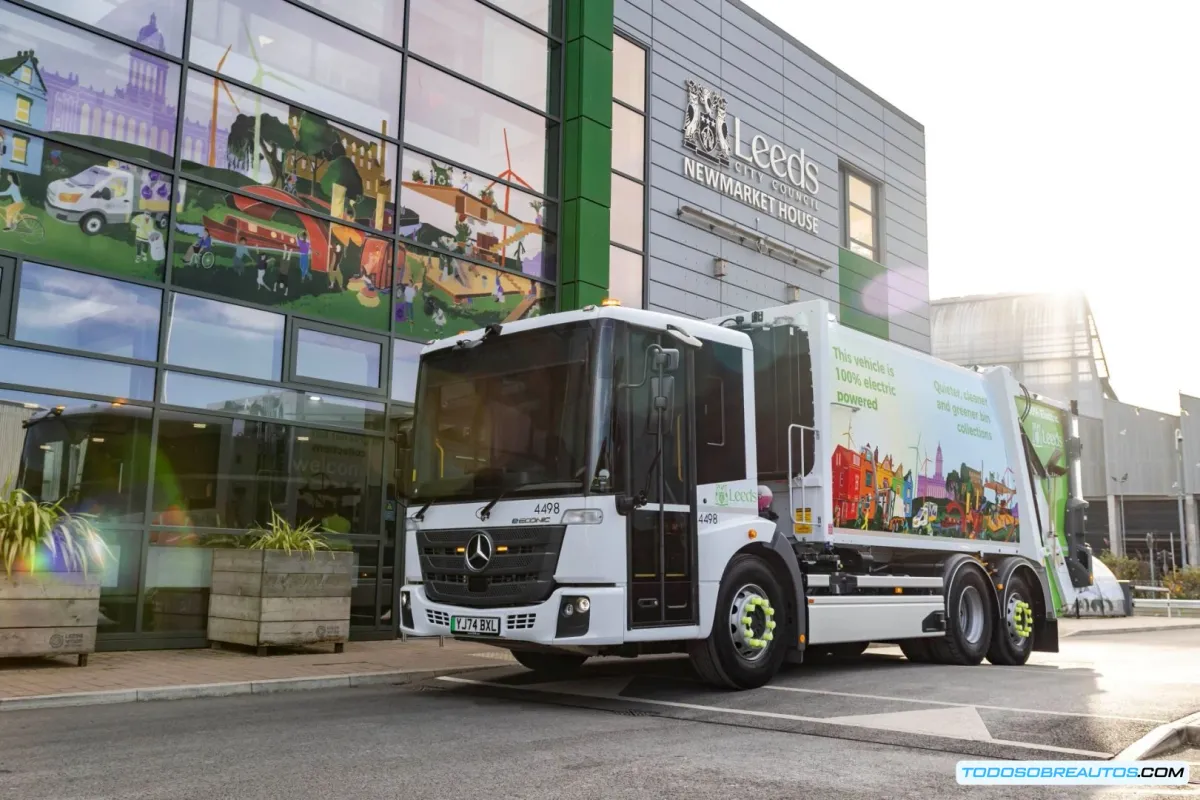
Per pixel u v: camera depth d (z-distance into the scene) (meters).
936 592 11.30
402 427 8.82
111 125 11.13
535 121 16.30
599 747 6.05
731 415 8.80
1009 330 70.38
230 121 12.23
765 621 8.84
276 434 12.21
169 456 11.16
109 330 10.84
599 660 11.58
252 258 12.24
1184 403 69.44
